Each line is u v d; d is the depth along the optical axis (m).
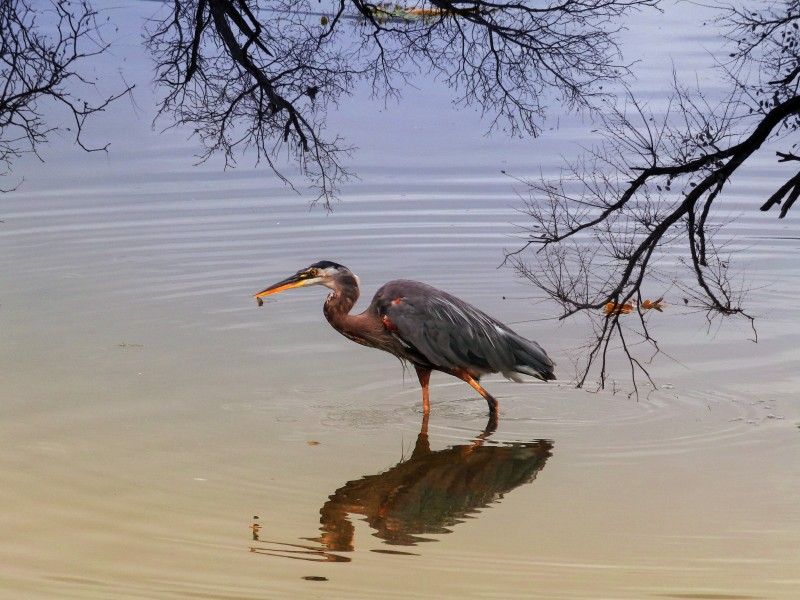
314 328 16.17
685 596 8.26
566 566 8.89
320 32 17.64
